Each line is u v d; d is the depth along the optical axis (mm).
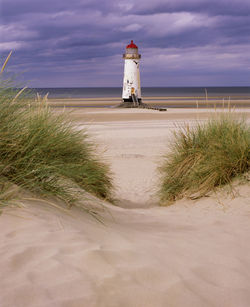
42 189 3408
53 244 2422
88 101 82750
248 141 5441
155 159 11250
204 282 2166
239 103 61719
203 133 6164
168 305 1840
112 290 1914
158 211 4965
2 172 3223
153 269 2232
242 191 5055
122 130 18844
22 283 1894
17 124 3584
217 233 3377
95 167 5094
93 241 2611
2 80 3500
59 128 4371
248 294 2059
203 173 5621
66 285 1910
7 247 2311
